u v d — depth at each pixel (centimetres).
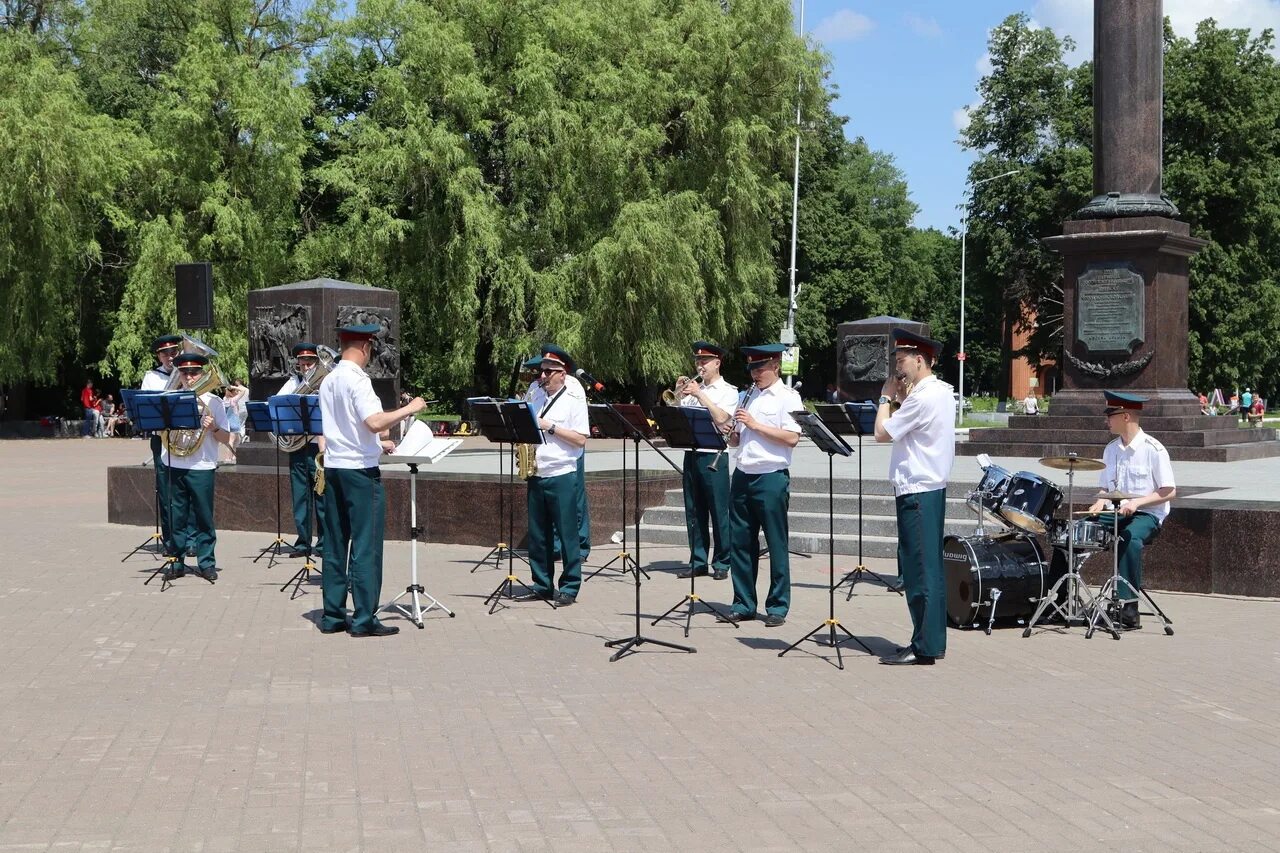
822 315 6631
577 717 791
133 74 4956
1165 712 807
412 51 3959
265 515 1855
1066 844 563
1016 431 2258
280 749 717
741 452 1116
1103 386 2211
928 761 695
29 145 3947
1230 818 599
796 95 4266
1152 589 1317
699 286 3906
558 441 1223
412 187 3962
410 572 1441
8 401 4900
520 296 3938
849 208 7275
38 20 4691
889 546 1543
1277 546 1260
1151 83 2198
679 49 4066
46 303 4194
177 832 578
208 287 1902
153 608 1206
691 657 981
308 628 1102
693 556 1412
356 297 2094
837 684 887
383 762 691
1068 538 1080
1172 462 2114
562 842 566
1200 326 5241
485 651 1001
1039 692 863
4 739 739
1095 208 2205
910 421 935
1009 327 7038
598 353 3938
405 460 1088
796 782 656
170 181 4234
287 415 1413
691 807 615
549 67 3953
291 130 4228
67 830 581
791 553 1591
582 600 1256
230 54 4312
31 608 1204
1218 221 5312
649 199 3988
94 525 1931
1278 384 6062
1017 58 6206
